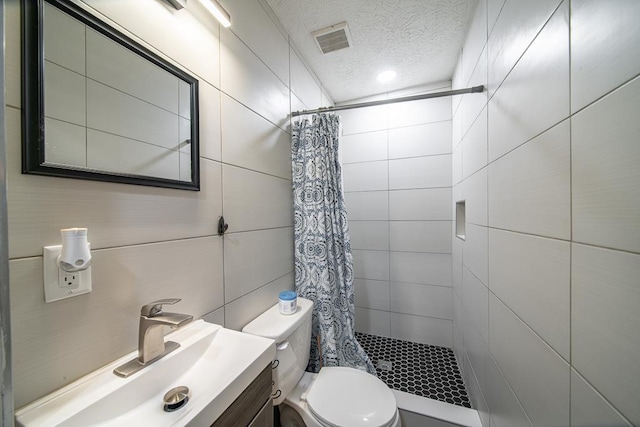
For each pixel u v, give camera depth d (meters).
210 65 0.90
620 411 0.40
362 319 2.25
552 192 0.59
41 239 0.48
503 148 0.88
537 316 0.66
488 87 1.04
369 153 2.20
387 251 2.16
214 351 0.75
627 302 0.38
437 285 2.03
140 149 0.66
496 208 0.96
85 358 0.55
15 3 0.46
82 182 0.55
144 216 0.68
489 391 1.07
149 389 0.60
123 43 0.62
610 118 0.41
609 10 0.41
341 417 0.97
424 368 1.75
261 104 1.21
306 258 1.49
